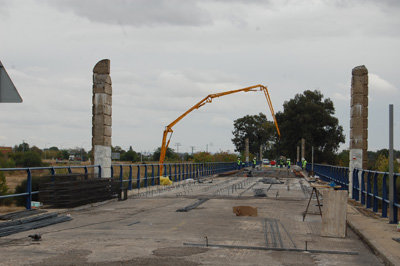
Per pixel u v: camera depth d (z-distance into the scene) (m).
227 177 42.84
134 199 18.14
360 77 20.64
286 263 7.00
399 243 8.28
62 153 93.50
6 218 11.20
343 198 9.55
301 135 85.62
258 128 120.44
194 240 8.81
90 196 15.14
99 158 19.19
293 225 11.06
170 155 90.88
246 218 12.16
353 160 20.50
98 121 19.31
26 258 7.11
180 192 22.23
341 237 9.47
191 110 44.84
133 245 8.26
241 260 7.13
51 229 10.17
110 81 19.84
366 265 7.02
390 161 11.23
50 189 13.83
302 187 26.11
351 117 21.00
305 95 88.44
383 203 12.55
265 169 64.62
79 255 7.36
